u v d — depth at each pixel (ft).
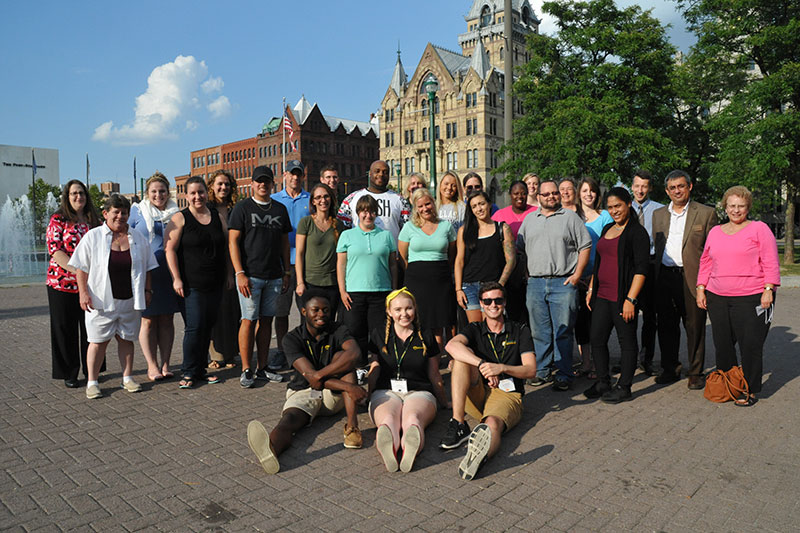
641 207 24.59
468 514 11.89
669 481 13.44
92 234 20.31
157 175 23.61
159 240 22.97
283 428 15.46
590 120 87.92
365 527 11.37
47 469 14.24
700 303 20.42
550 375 23.16
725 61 91.45
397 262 23.91
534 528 11.31
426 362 17.20
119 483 13.44
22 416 18.35
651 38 92.53
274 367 24.63
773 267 18.88
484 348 17.39
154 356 22.89
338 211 24.91
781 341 30.12
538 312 22.00
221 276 22.08
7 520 11.70
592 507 12.17
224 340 25.00
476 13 339.98
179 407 19.30
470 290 21.99
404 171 257.75
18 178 351.87
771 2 82.43
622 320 19.69
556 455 15.07
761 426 17.21
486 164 229.86
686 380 22.72
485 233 21.89
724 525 11.40
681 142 108.47
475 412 17.17
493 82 234.17
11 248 153.99
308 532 11.20
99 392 20.45
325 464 14.61
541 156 98.89
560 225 21.39
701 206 21.36
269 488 13.19
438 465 14.51
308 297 16.72
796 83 79.77
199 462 14.69
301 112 295.69
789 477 13.62
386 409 15.49
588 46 95.25
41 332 34.94
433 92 67.05
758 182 81.30
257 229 21.52
